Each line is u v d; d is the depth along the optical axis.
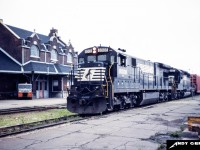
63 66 38.47
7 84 31.41
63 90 37.28
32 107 20.12
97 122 13.20
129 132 10.55
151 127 11.68
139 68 22.12
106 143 8.71
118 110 18.94
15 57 32.16
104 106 15.52
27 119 14.55
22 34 35.06
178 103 26.98
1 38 33.16
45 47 35.81
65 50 40.34
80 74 16.78
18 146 8.37
